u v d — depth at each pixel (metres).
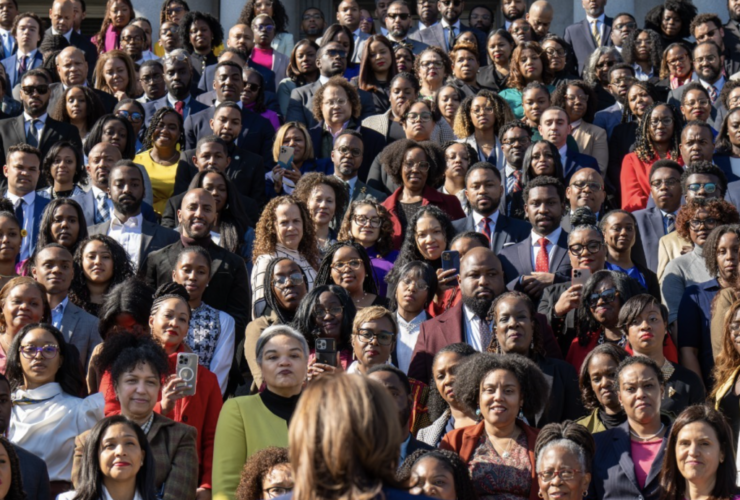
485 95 14.84
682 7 19.05
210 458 9.07
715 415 8.09
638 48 18.28
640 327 9.56
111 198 13.00
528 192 11.98
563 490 8.03
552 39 17.98
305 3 25.84
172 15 20.47
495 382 8.53
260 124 15.29
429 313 10.77
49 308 10.20
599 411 9.05
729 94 15.84
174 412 9.09
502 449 8.47
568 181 14.34
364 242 12.17
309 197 12.80
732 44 18.94
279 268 10.49
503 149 14.22
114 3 20.09
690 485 8.02
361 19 20.94
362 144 14.11
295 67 18.03
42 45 18.95
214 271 11.21
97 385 9.50
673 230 12.75
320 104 15.81
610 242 11.55
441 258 11.16
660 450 8.44
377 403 3.89
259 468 7.25
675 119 14.26
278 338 8.20
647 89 15.56
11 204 12.74
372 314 9.45
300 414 3.91
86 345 10.46
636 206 14.12
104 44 20.20
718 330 10.21
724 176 12.70
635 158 14.41
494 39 17.55
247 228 12.80
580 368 10.05
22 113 16.61
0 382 8.63
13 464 7.94
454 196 13.31
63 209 11.89
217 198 12.62
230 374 10.69
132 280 10.23
